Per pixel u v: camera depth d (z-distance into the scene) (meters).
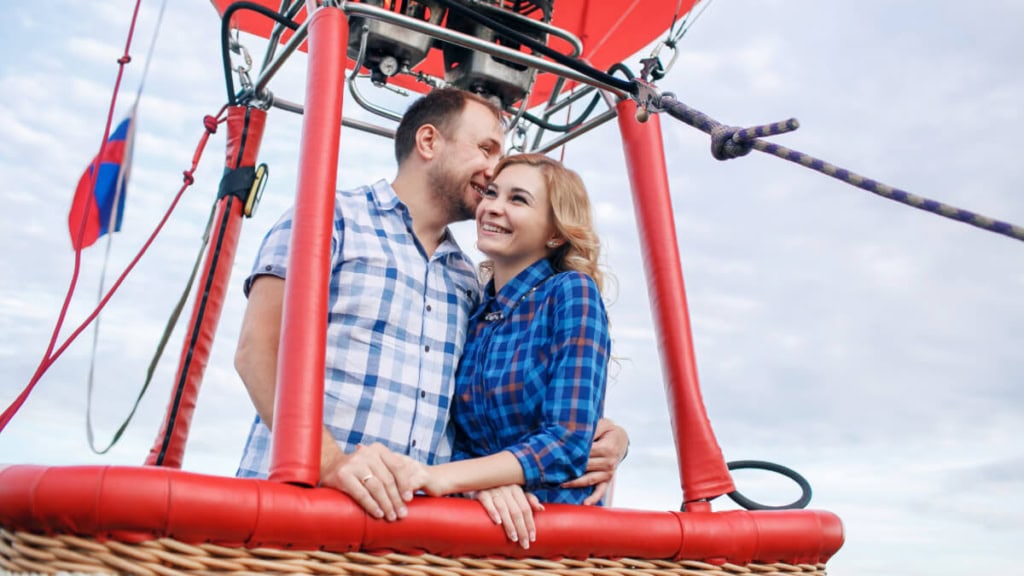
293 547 1.30
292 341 1.43
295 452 1.36
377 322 1.89
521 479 1.55
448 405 1.92
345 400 1.82
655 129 1.99
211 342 2.04
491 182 2.02
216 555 1.25
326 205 1.54
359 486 1.35
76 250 1.66
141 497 1.19
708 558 1.58
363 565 1.35
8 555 1.23
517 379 1.78
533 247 1.96
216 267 2.04
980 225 0.94
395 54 2.17
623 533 1.51
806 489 1.86
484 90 2.34
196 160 2.04
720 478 1.71
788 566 1.66
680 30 1.99
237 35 2.20
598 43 2.65
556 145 2.56
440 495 1.45
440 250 2.05
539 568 1.48
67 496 1.18
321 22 1.68
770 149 1.07
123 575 1.20
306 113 1.61
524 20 2.12
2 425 1.56
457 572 1.41
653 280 1.88
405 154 2.18
